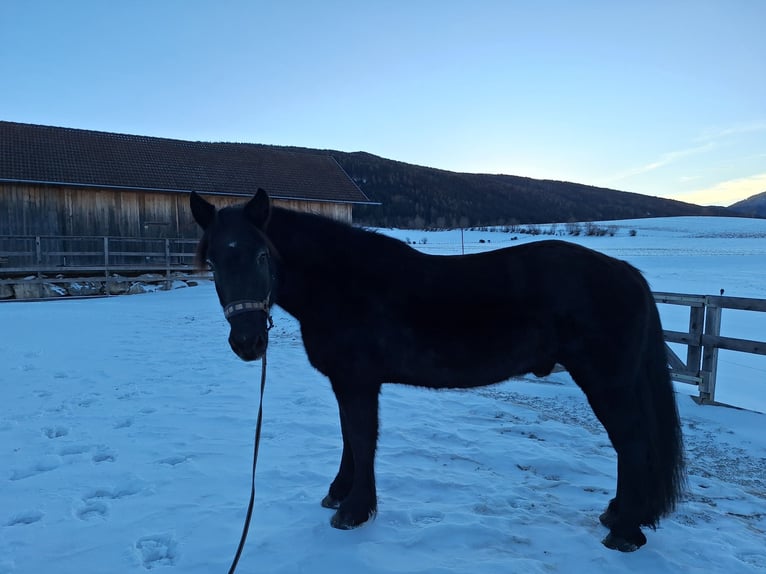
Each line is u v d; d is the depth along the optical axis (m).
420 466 4.04
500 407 5.78
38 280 17.33
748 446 4.65
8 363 7.54
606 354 2.79
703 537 3.02
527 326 2.88
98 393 5.99
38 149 19.14
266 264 2.81
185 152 22.75
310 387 6.35
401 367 3.02
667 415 2.89
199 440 4.48
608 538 2.89
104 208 19.39
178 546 2.83
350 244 3.09
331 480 3.70
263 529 3.01
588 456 4.35
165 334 10.28
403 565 2.66
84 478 3.70
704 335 5.74
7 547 2.82
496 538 2.94
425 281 2.97
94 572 2.61
